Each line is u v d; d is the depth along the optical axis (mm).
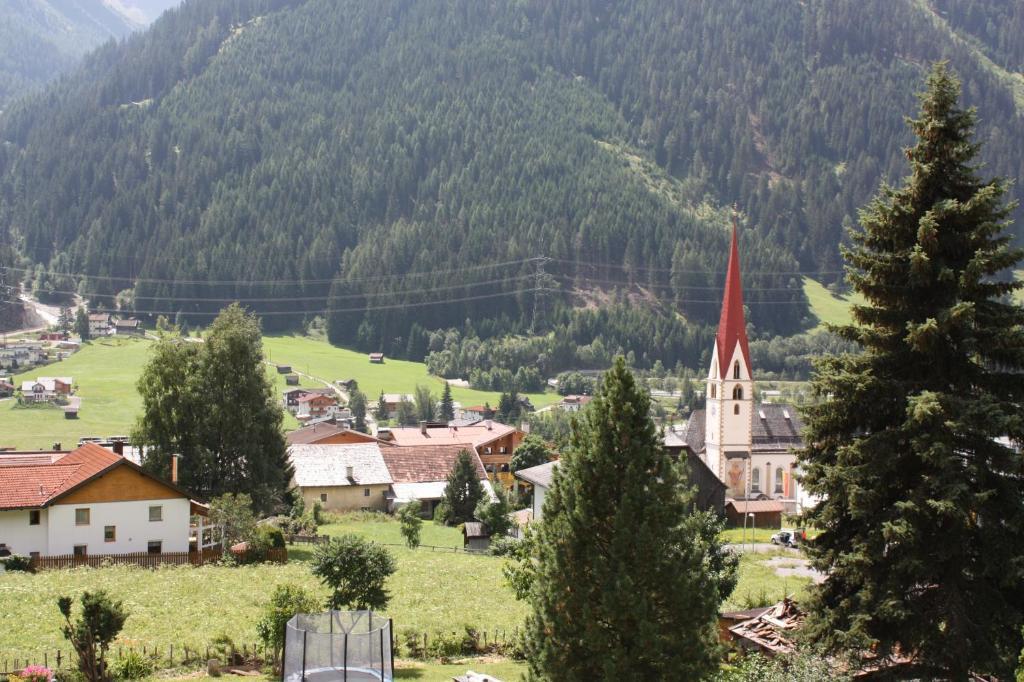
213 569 60750
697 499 89062
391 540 82500
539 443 123125
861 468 30438
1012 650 29047
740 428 116312
